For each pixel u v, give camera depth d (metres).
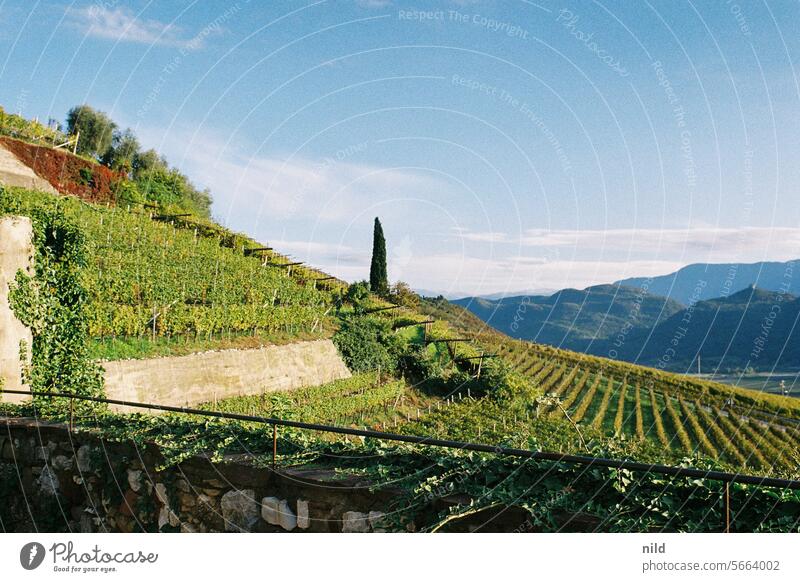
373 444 4.68
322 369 25.52
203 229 36.22
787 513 3.23
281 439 5.13
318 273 38.00
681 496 3.45
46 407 8.09
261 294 27.50
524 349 38.00
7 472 6.71
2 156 32.72
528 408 27.84
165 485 5.29
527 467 3.87
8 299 10.14
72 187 35.12
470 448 3.80
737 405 30.39
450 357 32.06
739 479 3.13
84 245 11.48
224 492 4.89
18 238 10.39
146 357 17.77
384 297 41.69
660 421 27.42
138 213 35.25
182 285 23.56
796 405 30.06
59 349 10.98
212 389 19.28
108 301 18.81
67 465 6.21
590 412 28.28
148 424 5.85
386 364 29.34
